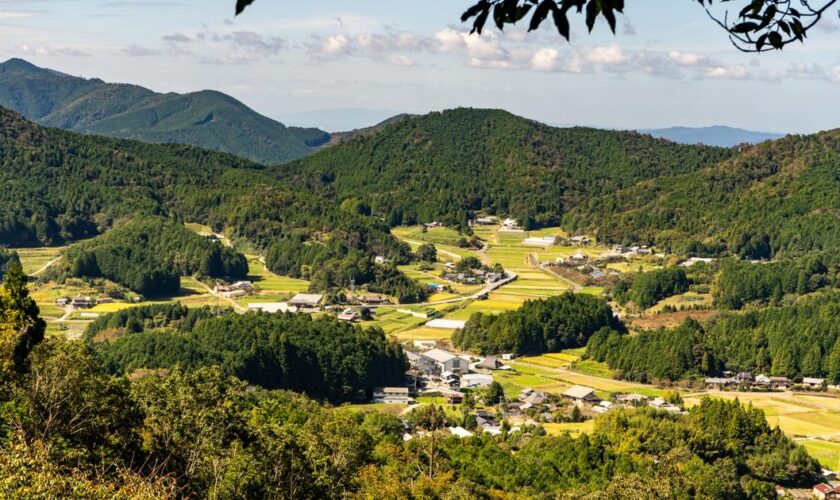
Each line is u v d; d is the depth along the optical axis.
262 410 105.44
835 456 147.50
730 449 139.62
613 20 16.14
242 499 70.94
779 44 18.61
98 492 48.09
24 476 45.97
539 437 140.88
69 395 66.38
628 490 101.81
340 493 83.44
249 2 14.50
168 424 72.75
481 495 105.12
